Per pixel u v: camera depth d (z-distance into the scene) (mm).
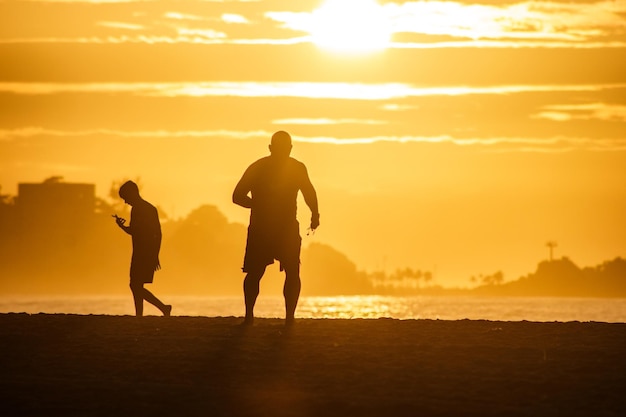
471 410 32094
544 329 46656
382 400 33250
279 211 45562
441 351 40562
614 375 36562
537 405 32719
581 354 40094
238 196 45719
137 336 44094
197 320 49750
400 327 47000
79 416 31734
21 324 47844
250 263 46125
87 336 44219
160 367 38094
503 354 40062
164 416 31656
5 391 34656
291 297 46469
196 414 31859
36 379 36375
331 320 50188
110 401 33375
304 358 39250
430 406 32531
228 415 31766
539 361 38781
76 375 37062
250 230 45969
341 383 35562
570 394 34062
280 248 45781
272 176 45531
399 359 39062
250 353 40188
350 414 31859
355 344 41906
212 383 35781
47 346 42031
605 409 32281
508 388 34844
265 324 47938
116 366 38344
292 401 33219
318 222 46000
